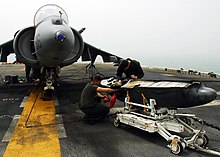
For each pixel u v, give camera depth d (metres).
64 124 6.51
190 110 8.14
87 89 6.61
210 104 9.09
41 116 7.27
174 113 5.43
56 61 8.99
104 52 15.09
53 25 8.28
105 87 6.94
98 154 4.58
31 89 12.25
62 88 12.68
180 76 18.36
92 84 6.74
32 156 4.47
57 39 7.70
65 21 10.79
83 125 6.44
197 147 4.69
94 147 4.92
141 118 5.60
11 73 22.28
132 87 5.91
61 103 9.16
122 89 6.48
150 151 4.73
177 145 4.54
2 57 13.07
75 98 10.12
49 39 7.93
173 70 24.69
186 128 5.19
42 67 10.39
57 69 10.88
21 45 9.73
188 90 4.86
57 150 4.75
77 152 4.67
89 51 14.51
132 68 7.70
